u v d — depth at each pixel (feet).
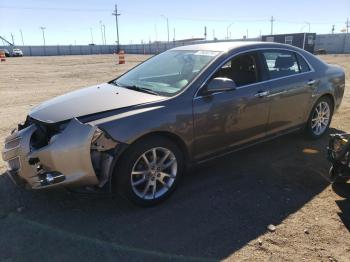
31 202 12.94
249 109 15.06
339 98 20.34
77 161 11.23
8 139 13.03
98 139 11.24
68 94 14.67
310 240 10.85
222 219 11.96
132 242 10.77
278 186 14.29
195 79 13.61
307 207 12.72
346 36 201.87
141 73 15.97
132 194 12.16
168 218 12.04
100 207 12.67
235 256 10.15
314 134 19.43
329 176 14.67
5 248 10.46
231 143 14.93
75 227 11.50
